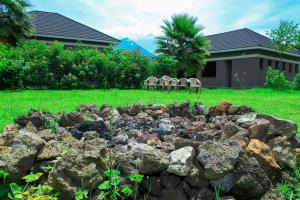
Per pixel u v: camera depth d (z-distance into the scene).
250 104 9.17
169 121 4.19
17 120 3.49
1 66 13.40
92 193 2.19
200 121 4.25
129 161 2.46
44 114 4.03
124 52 19.09
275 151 2.75
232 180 2.26
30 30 19.80
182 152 2.37
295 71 28.47
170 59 20.16
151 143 3.08
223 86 25.66
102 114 4.50
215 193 2.23
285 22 23.34
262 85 23.94
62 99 9.08
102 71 17.11
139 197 2.35
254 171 2.29
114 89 15.92
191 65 22.45
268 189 2.33
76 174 2.16
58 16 27.36
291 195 2.40
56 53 15.77
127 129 3.79
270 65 25.11
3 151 2.41
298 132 4.44
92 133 3.06
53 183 2.17
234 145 2.47
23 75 14.09
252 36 26.44
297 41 24.97
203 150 2.31
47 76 15.27
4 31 18.16
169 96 11.27
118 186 2.27
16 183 2.29
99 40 24.73
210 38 30.09
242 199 2.30
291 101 10.70
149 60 19.12
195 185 2.28
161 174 2.35
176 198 2.29
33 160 2.39
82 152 2.38
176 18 22.39
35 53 15.34
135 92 13.48
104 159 2.39
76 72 16.08
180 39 22.11
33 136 2.70
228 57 25.17
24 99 8.95
